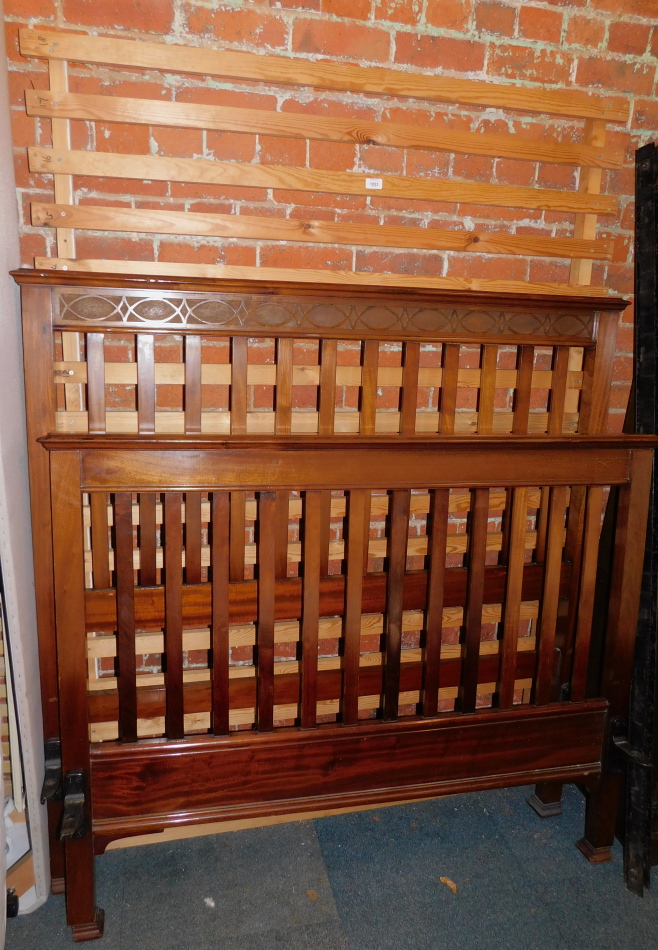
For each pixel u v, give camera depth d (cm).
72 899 148
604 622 189
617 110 182
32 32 142
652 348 172
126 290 145
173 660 149
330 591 166
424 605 175
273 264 171
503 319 169
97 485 137
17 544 145
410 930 153
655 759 175
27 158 152
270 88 162
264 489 146
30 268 145
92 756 145
